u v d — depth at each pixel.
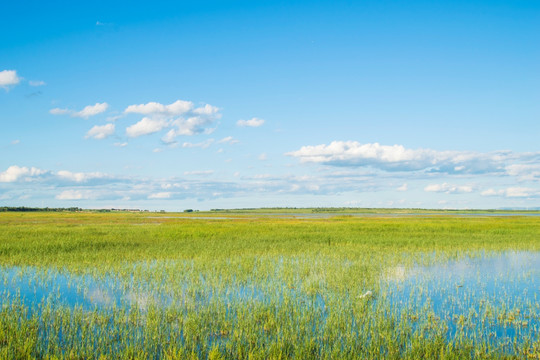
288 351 8.88
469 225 46.47
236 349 8.99
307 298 13.27
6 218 74.38
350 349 9.00
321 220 64.81
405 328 10.27
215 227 43.47
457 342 9.47
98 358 8.44
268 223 52.84
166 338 9.59
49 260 20.30
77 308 11.86
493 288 15.12
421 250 24.97
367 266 19.00
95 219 72.31
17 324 9.95
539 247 26.69
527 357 8.83
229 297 13.23
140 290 14.22
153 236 32.56
